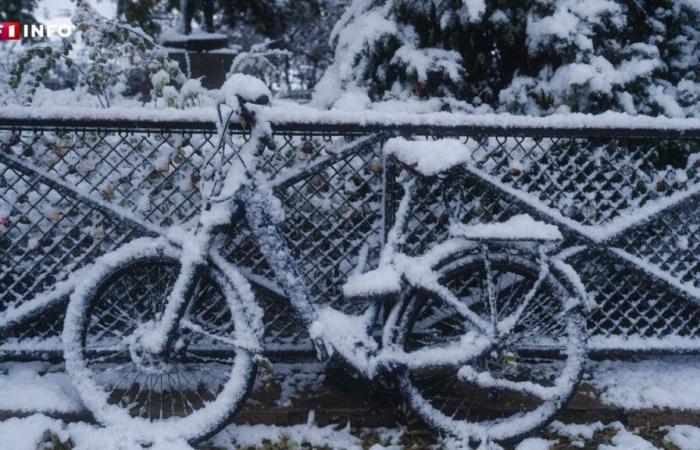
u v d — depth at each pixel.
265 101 2.31
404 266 2.48
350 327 2.45
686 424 2.64
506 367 2.57
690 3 4.16
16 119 2.48
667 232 2.97
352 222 2.83
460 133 2.69
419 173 2.36
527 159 2.84
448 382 2.76
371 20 4.19
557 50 3.78
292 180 2.66
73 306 2.46
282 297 2.79
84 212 2.78
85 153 2.66
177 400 2.67
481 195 2.85
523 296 2.74
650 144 2.89
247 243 2.82
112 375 2.81
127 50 4.12
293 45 13.47
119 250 2.47
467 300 2.86
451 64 4.00
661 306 3.11
